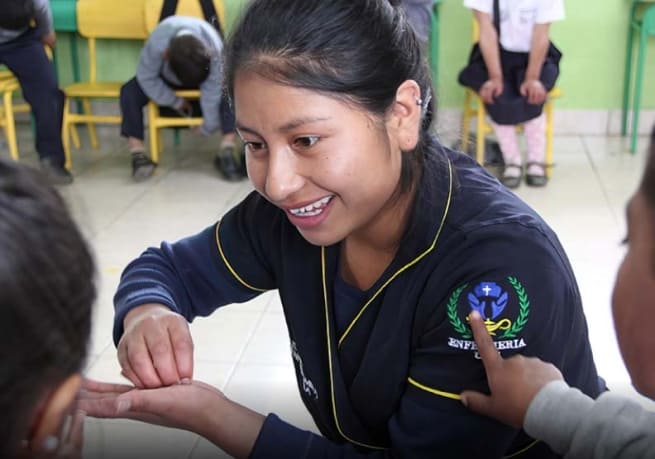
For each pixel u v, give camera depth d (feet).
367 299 3.01
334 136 2.52
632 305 1.93
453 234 2.82
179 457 5.27
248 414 3.03
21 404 1.55
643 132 13.97
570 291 2.86
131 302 3.36
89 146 13.99
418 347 2.93
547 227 2.93
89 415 2.79
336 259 3.11
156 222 10.27
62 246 1.60
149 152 13.58
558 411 2.46
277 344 7.11
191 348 3.14
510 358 2.67
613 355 6.77
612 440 2.31
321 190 2.61
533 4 10.99
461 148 3.58
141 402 2.85
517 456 3.16
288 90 2.47
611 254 8.97
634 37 13.46
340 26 2.49
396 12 2.69
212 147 13.82
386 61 2.58
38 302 1.52
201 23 11.67
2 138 14.05
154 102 11.91
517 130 12.93
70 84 14.37
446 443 2.83
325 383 3.25
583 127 14.06
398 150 2.72
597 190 11.21
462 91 13.79
